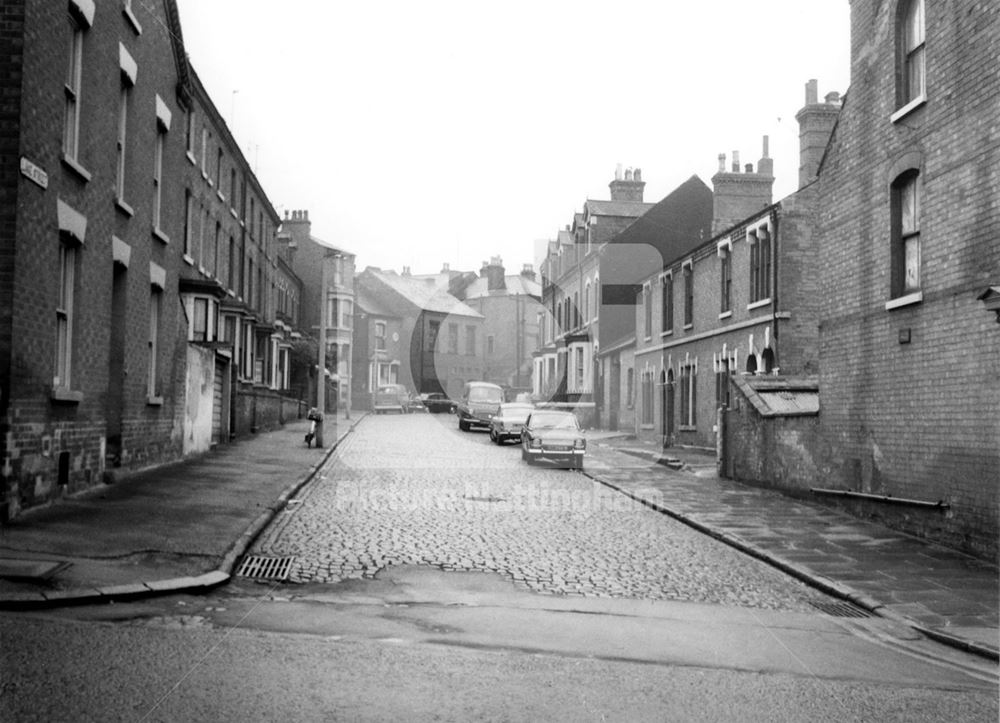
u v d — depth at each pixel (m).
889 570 10.52
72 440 12.66
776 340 23.50
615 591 9.25
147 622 6.91
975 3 11.58
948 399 12.09
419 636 6.97
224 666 5.78
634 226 37.25
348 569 9.67
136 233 16.08
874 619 8.62
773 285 23.78
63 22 11.78
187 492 14.12
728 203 32.84
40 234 11.16
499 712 5.15
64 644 6.07
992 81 11.20
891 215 13.72
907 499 12.96
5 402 10.36
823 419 15.76
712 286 28.44
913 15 13.49
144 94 16.48
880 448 13.88
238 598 8.10
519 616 7.93
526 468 20.00
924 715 5.62
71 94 12.62
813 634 7.87
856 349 14.69
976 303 11.48
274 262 43.41
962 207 11.83
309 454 22.31
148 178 16.86
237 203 32.53
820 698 5.88
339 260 56.28
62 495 12.32
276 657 6.07
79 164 12.76
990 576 10.25
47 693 5.07
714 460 24.25
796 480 16.80
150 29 16.80
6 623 6.56
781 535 12.78
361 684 5.55
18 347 10.59
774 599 9.30
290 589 8.65
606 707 5.38
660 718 5.23
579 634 7.36
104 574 8.18
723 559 11.40
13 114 10.39
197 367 21.05
